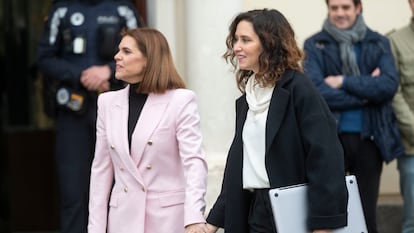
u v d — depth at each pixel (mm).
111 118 5508
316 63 7418
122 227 5430
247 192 5039
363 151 7418
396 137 7457
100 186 5578
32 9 10070
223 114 8047
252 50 4914
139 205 5379
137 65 5461
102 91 7836
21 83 10188
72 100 7887
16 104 10219
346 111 7383
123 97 5531
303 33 9000
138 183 5379
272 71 4867
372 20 9062
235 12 8031
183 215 5414
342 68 7418
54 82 8016
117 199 5453
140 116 5434
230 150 5086
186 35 8164
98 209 5555
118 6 7973
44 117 10273
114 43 7852
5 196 10281
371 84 7285
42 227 10320
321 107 4805
